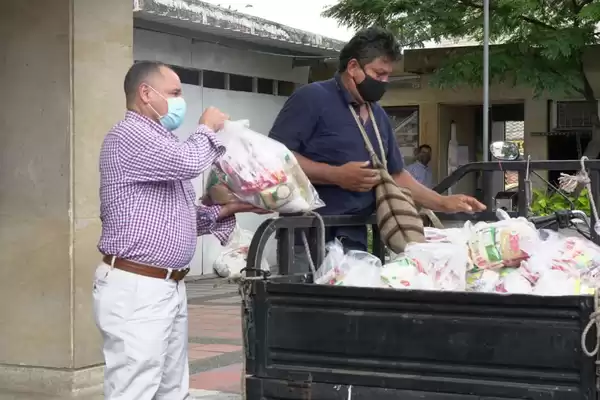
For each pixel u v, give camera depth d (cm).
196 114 1249
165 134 358
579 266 294
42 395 537
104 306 354
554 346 240
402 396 260
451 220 461
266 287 279
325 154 393
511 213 461
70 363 530
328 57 1435
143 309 352
